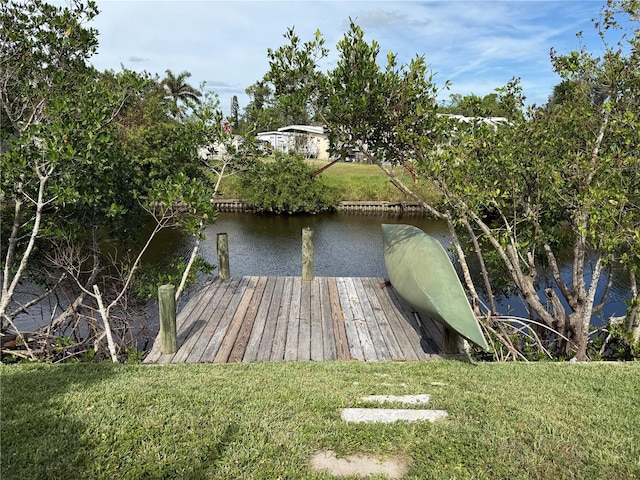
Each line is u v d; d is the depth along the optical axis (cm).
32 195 566
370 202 2255
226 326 537
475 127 577
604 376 392
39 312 840
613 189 480
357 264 1291
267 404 315
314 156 3762
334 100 513
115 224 681
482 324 550
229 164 689
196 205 570
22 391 340
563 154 564
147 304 826
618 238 463
